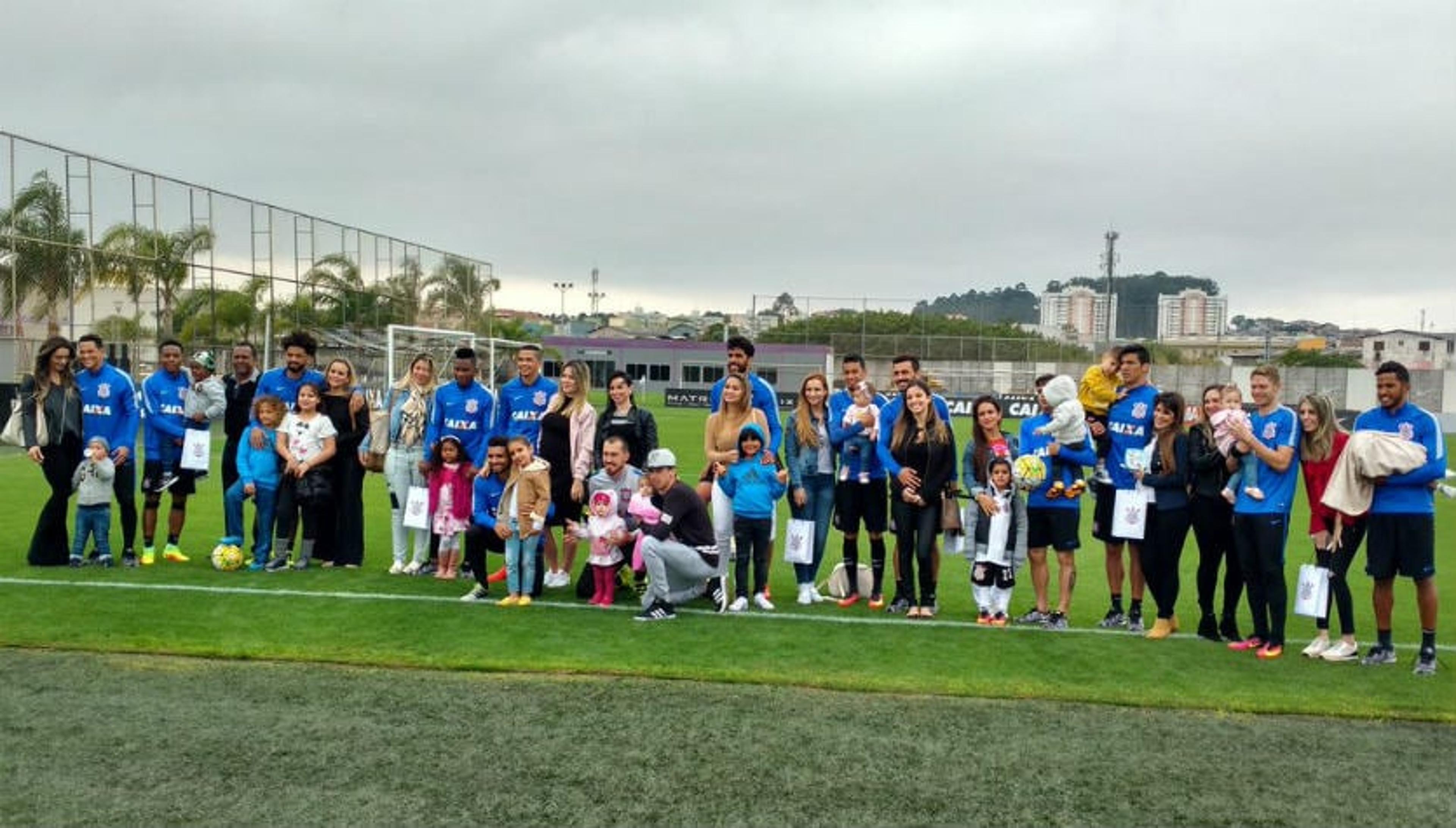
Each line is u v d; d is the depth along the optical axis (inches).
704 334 2600.9
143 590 291.7
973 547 279.1
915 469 282.8
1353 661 244.5
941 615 289.4
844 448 303.3
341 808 155.6
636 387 2139.5
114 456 324.5
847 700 209.8
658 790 164.1
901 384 291.7
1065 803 163.0
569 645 245.1
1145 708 208.5
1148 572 269.0
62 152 833.5
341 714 196.5
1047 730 195.0
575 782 166.7
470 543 297.0
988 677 226.4
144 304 930.7
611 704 204.4
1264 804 163.8
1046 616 277.6
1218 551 262.5
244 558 347.6
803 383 302.0
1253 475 252.2
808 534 296.0
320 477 329.1
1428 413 241.1
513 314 2923.2
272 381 343.9
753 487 289.3
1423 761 183.0
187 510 475.8
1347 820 158.9
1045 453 271.9
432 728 189.9
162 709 197.2
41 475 584.4
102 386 324.8
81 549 324.8
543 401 336.5
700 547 280.5
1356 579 373.7
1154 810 161.0
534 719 195.5
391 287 1382.9
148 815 152.1
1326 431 252.2
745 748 182.5
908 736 190.2
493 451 291.9
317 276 1202.6
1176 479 262.2
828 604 301.0
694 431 1169.4
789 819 154.8
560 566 329.1
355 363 1273.4
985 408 280.5
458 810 155.6
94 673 217.9
